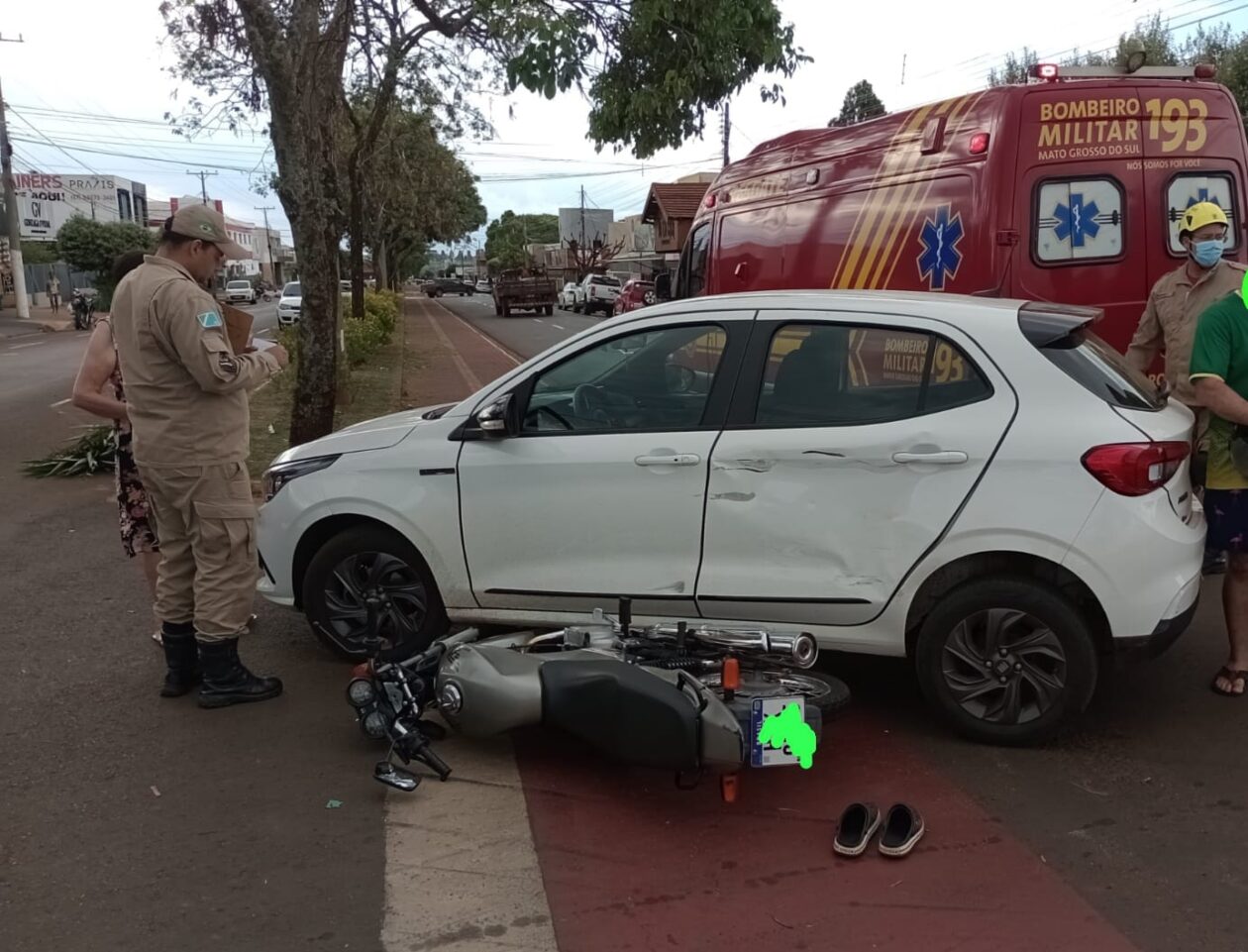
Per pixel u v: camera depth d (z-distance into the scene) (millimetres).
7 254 50250
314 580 4910
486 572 4578
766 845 3453
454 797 3793
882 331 4090
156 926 3033
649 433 4297
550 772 4000
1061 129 6273
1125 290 6371
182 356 4133
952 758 4043
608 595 4383
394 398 14922
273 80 8125
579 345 4469
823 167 8125
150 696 4699
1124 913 3043
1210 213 5301
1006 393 3916
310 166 8547
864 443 3990
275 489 4988
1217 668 4918
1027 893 3152
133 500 5129
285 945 2943
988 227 6348
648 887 3223
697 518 4199
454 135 17844
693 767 3580
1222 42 26828
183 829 3568
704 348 4297
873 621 4094
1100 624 3980
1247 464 4312
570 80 8625
